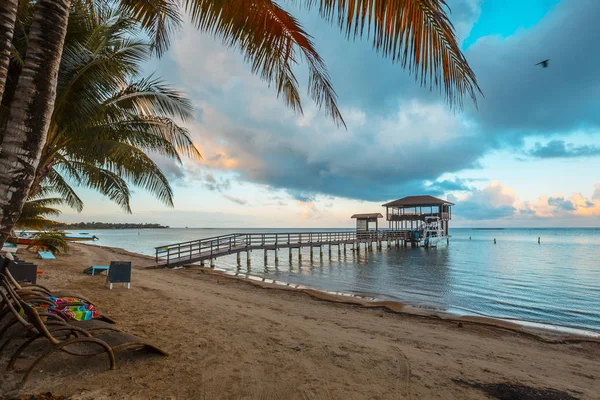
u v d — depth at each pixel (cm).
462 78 182
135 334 439
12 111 242
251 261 2869
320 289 1400
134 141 767
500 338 646
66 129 586
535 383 376
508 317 969
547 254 3738
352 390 313
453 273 2058
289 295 1020
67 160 872
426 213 4869
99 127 688
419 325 716
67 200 1369
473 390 338
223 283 1207
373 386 327
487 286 1555
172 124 805
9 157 237
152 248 4200
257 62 371
